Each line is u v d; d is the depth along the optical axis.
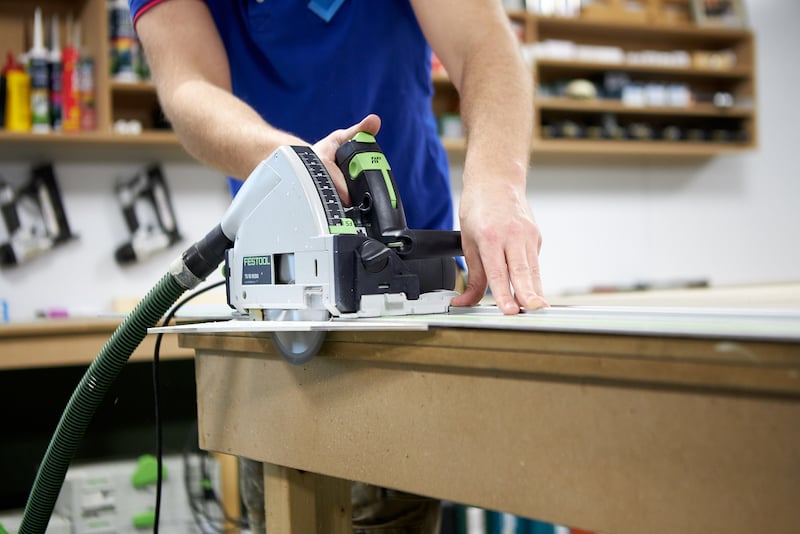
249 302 0.97
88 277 3.08
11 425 2.58
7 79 2.82
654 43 4.02
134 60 2.96
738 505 0.60
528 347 0.70
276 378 0.97
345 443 0.89
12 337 2.23
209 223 3.26
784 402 0.57
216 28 1.37
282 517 1.02
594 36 3.89
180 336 1.11
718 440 0.61
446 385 0.79
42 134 2.80
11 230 2.94
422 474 0.81
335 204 0.90
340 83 1.39
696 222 4.14
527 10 3.58
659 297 1.83
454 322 0.76
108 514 2.22
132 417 2.67
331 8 1.35
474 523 2.46
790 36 4.30
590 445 0.68
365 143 0.96
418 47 1.44
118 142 2.99
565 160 3.89
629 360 0.64
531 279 0.93
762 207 4.26
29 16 2.96
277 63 1.39
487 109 1.14
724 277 4.18
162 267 3.16
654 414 0.64
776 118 4.31
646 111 3.77
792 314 0.73
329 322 0.82
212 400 1.08
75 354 2.30
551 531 2.31
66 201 3.06
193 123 1.16
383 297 0.88
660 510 0.64
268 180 0.94
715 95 3.94
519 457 0.73
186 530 2.32
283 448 0.97
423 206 1.49
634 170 4.02
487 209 0.97
